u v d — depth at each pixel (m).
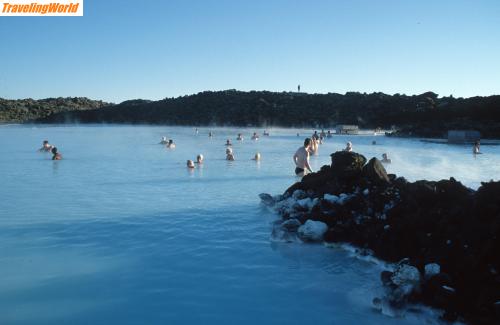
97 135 47.56
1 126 82.19
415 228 6.35
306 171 13.84
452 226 6.00
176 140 39.12
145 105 118.12
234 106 103.62
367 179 8.79
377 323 4.49
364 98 92.81
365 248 6.66
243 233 7.72
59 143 33.28
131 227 8.00
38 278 5.51
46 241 7.09
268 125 92.94
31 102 121.00
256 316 4.57
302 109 95.50
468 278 4.99
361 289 5.34
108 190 12.03
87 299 4.92
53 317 4.49
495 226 5.37
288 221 7.71
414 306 4.86
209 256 6.46
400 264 5.65
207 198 10.88
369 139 42.34
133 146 30.52
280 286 5.39
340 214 7.70
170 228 7.96
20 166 17.80
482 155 24.23
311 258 6.47
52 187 12.51
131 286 5.30
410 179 14.11
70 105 126.50
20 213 9.03
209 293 5.14
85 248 6.74
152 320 4.45
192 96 116.75
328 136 45.59
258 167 17.84
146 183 13.38
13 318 4.46
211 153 24.92
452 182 7.34
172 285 5.35
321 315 4.63
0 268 5.85
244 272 5.84
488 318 4.32
